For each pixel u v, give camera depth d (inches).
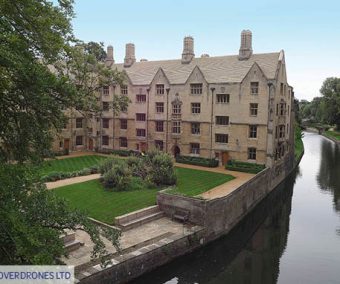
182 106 2145.7
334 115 4247.0
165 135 2226.9
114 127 2432.3
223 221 1217.4
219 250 1171.3
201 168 1956.2
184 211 1173.7
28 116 564.1
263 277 982.4
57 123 628.1
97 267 808.9
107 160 1563.7
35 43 571.5
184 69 2253.9
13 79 501.7
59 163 1974.7
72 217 555.2
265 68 1935.3
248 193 1464.1
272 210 1610.5
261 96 1875.0
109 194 1368.1
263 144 1878.7
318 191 1930.4
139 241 1000.2
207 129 2064.5
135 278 887.7
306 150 3432.6
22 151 584.4
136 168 1585.9
